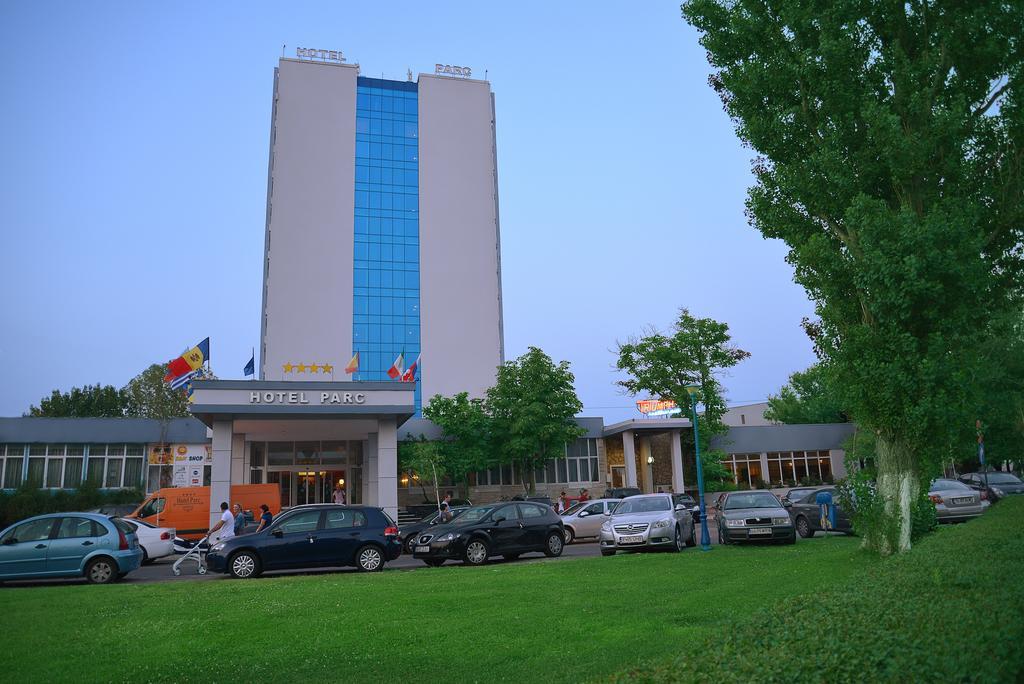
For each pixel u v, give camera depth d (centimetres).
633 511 2133
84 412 6531
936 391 1507
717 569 1499
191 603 1239
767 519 2105
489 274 7981
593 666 759
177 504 2795
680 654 602
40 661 853
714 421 4941
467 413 4434
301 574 1836
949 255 1454
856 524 1617
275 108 7750
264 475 4234
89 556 1673
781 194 1830
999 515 1390
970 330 1559
